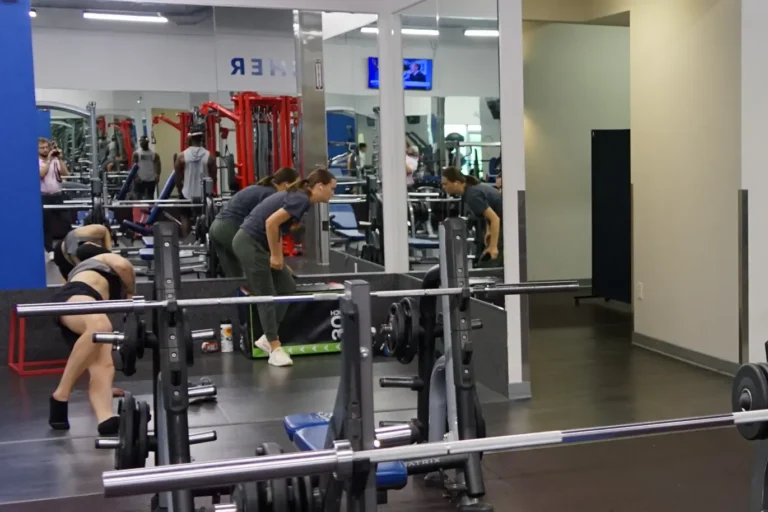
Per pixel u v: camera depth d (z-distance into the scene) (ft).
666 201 20.39
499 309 17.25
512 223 16.76
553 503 11.79
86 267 15.03
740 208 17.66
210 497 12.06
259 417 16.05
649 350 21.21
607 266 27.73
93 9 20.25
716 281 18.78
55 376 19.10
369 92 21.99
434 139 19.72
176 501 9.12
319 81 22.11
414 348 12.20
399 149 21.70
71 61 20.13
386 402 16.94
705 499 11.82
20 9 19.06
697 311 19.51
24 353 19.85
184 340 10.00
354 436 7.16
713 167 18.66
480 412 11.59
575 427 15.01
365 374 7.21
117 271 15.17
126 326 10.58
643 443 14.17
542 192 29.84
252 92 21.79
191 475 5.62
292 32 21.84
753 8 17.11
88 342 14.64
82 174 20.36
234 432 15.12
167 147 21.16
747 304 17.79
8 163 19.26
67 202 20.18
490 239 17.37
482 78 17.34
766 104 17.31
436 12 19.19
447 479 12.51
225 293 21.53
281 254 19.95
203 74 21.35
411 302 12.30
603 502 11.79
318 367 20.08
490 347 17.71
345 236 22.57
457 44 18.26
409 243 21.63
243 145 21.83
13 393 17.74
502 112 16.58
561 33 29.30
